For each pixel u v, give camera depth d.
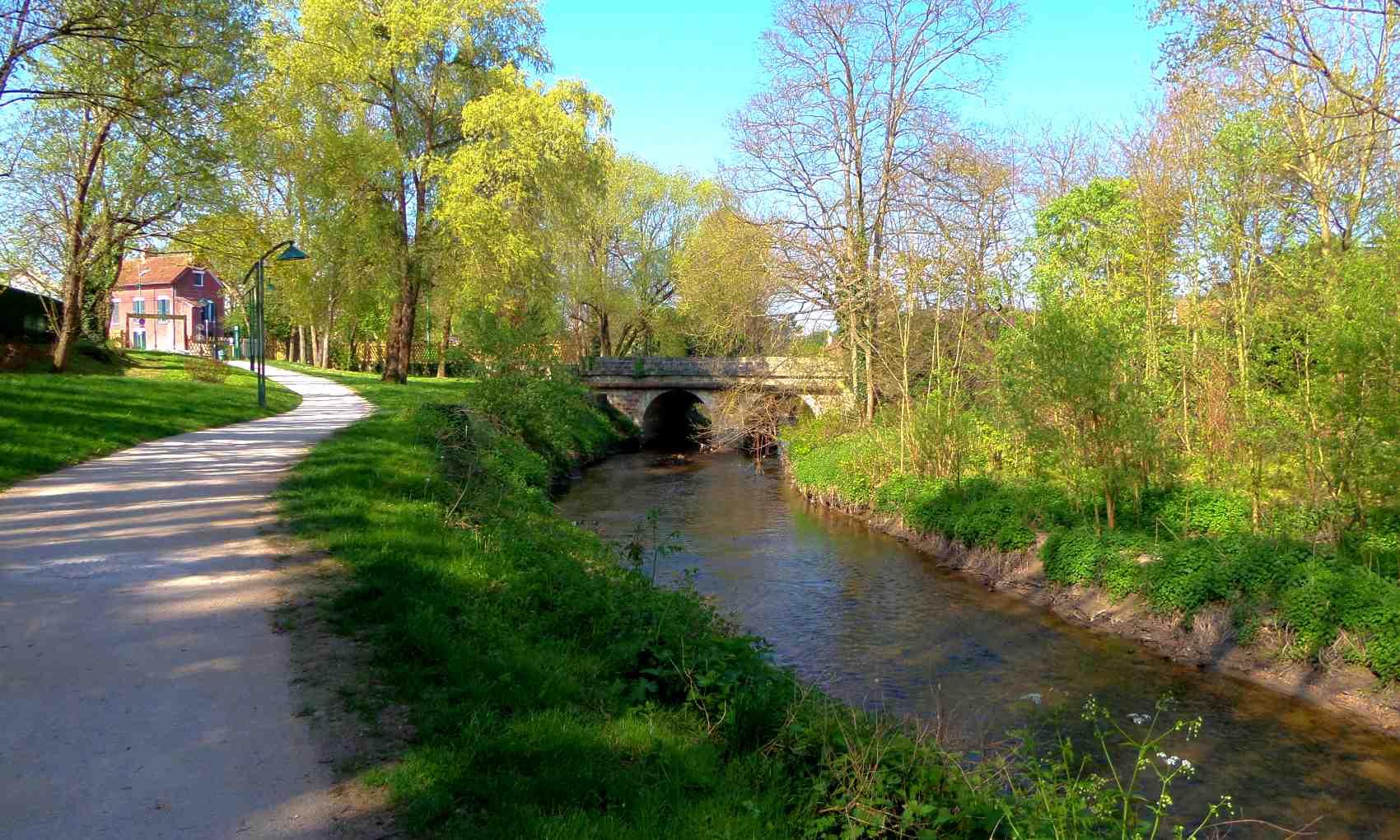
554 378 26.20
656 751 5.27
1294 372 12.36
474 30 31.36
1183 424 15.84
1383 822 6.90
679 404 52.72
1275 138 15.02
